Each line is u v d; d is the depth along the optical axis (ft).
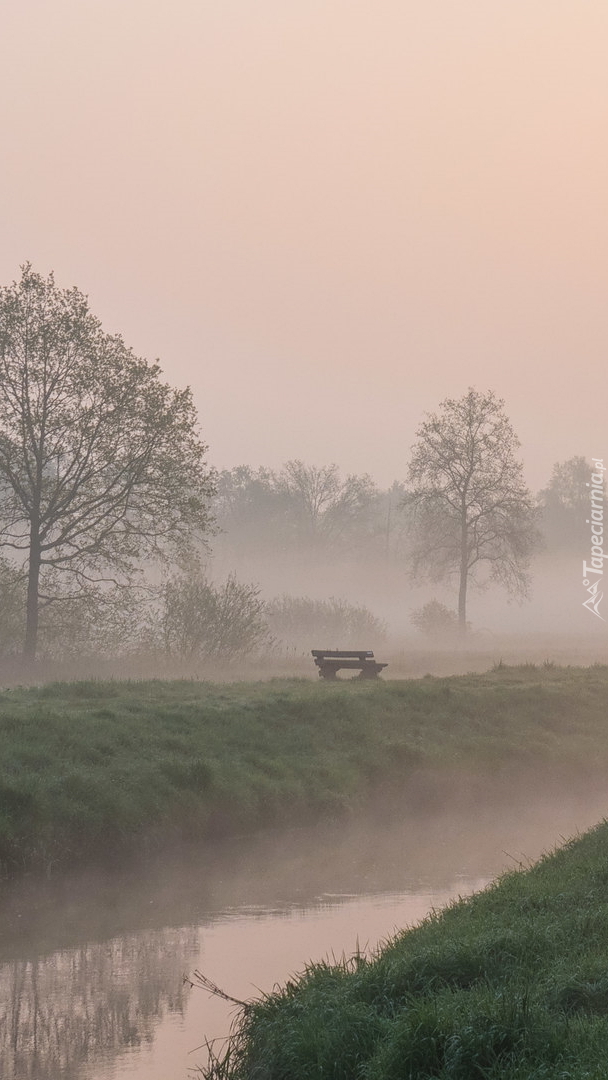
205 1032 126.11
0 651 493.77
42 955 155.12
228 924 170.50
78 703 288.51
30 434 485.15
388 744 290.35
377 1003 103.65
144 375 501.15
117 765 233.35
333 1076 92.89
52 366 490.49
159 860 210.38
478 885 197.67
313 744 283.18
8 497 503.20
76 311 491.31
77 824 205.67
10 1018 131.13
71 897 185.68
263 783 247.70
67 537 502.79
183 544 526.98
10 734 234.99
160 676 458.50
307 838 234.17
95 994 139.13
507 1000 94.43
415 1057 89.15
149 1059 117.91
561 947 112.16
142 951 156.25
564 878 147.95
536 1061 85.76
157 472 511.40
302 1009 107.96
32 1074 113.60
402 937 133.08
